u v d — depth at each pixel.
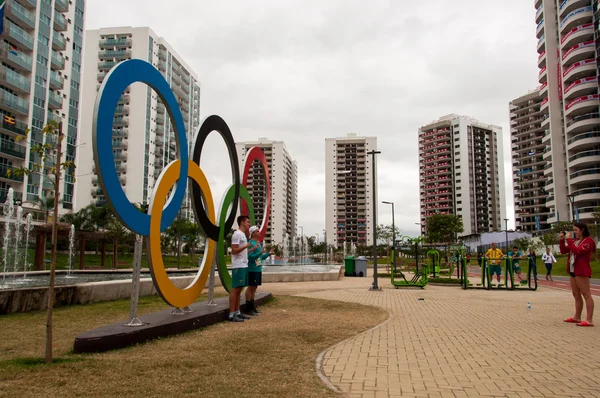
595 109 58.50
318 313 9.19
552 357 5.48
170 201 7.61
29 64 44.34
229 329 7.08
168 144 81.88
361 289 16.03
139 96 74.94
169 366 4.69
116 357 5.04
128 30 76.25
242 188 13.37
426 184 126.75
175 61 85.69
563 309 10.45
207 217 9.03
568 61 61.12
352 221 123.06
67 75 51.12
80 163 72.56
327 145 127.19
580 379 4.52
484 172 121.88
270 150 123.06
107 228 40.62
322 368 4.84
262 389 3.99
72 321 7.65
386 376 4.57
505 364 5.12
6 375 4.20
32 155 43.81
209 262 9.02
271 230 120.19
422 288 17.03
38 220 37.03
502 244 73.94
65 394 3.73
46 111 46.69
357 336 6.74
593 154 57.78
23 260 29.45
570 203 61.16
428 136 126.44
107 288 10.88
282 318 8.38
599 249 40.81
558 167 63.53
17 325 7.20
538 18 68.50
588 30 57.75
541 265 40.16
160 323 6.34
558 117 64.12
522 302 11.99
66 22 50.66
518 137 104.62
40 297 9.05
